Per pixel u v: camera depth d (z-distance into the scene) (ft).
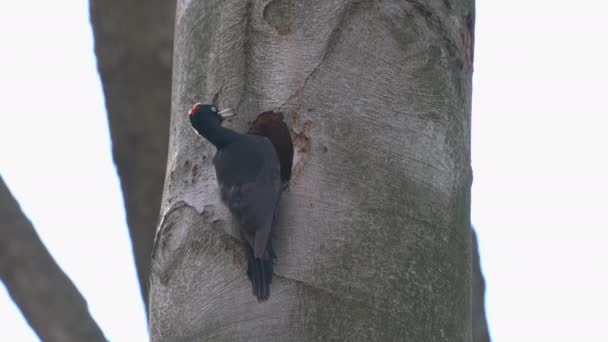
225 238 37.22
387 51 38.83
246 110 39.11
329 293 35.24
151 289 39.19
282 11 39.65
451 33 40.14
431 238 36.86
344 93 38.19
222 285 36.45
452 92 39.58
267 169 37.60
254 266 35.42
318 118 37.93
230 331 35.50
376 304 35.24
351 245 35.99
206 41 40.73
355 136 37.52
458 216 38.19
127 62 57.52
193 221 38.29
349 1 39.19
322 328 34.81
